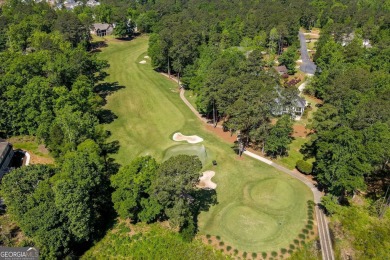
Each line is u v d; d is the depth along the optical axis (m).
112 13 177.62
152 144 81.25
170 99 105.50
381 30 141.00
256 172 70.38
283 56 123.56
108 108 98.12
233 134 85.62
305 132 86.44
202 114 96.38
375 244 53.31
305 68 128.88
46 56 91.06
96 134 75.81
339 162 56.31
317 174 66.62
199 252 51.69
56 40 111.06
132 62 139.12
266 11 172.62
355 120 69.94
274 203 61.09
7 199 49.66
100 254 51.59
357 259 51.47
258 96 72.00
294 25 147.25
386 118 68.38
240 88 78.94
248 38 135.75
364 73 91.31
